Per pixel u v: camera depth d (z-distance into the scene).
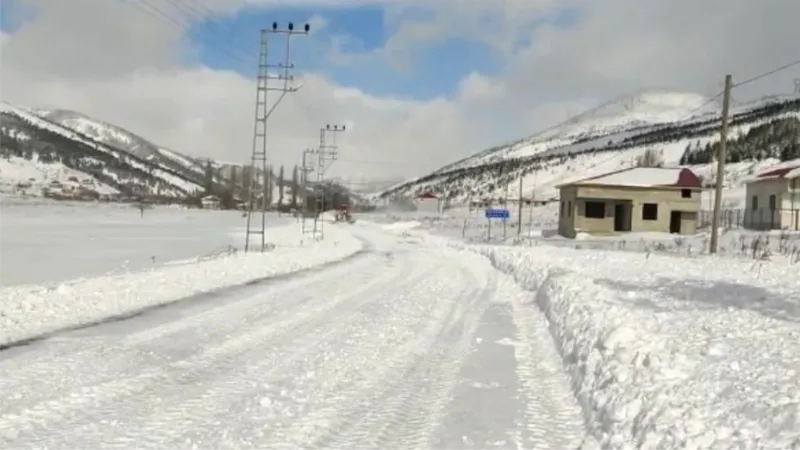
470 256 35.62
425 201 155.12
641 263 23.81
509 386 8.56
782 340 8.73
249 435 6.32
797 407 5.54
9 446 5.85
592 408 7.25
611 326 9.69
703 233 47.28
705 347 8.52
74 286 15.53
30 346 9.95
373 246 43.66
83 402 7.20
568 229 55.12
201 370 8.81
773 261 23.17
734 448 5.08
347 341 11.05
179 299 15.61
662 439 5.57
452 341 11.49
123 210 99.44
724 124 28.80
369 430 6.68
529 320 14.14
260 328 12.09
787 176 47.09
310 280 20.91
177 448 5.92
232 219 86.31
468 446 6.31
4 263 25.39
